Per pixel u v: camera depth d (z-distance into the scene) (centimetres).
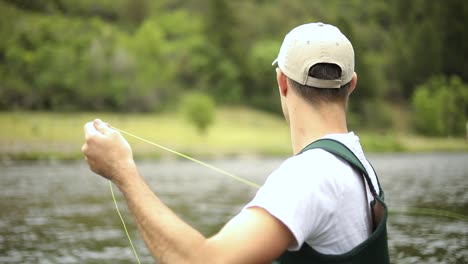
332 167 173
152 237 162
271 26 11844
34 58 8125
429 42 9912
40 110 7644
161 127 7025
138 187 170
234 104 9519
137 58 9162
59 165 4044
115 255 1004
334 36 187
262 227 159
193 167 4225
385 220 176
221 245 157
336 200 170
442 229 1091
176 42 11075
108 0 12488
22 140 5166
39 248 1069
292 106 192
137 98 8350
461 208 1441
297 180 167
